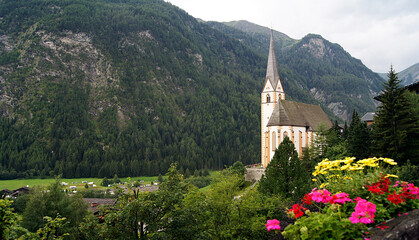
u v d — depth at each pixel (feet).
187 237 61.67
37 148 650.84
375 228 25.81
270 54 280.51
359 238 23.06
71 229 116.78
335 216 24.59
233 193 96.43
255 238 82.94
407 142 110.73
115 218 57.62
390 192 29.66
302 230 23.38
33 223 132.16
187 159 624.18
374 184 28.94
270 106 277.44
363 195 31.22
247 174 217.36
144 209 57.52
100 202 199.62
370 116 280.92
